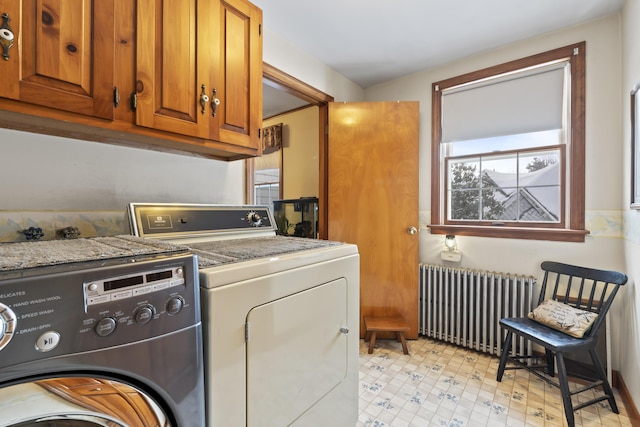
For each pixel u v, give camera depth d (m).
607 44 1.79
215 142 1.25
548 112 2.03
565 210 1.98
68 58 0.85
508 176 2.21
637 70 1.46
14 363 0.43
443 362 2.06
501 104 2.21
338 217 2.49
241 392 0.77
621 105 1.74
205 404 0.70
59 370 0.48
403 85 2.66
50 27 0.82
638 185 1.46
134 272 0.56
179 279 0.63
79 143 1.19
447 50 2.21
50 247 0.69
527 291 2.00
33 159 1.08
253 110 1.39
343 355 1.17
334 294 1.12
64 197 1.15
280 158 3.37
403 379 1.85
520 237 2.09
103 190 1.25
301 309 0.97
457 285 2.27
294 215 2.95
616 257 1.76
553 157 2.03
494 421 1.48
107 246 0.72
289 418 0.92
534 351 2.02
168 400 0.61
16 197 1.04
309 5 1.71
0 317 0.42
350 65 2.44
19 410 0.45
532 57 2.04
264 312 0.84
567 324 1.62
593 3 1.69
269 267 0.86
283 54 2.05
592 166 1.84
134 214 1.14
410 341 2.41
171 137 1.11
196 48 1.16
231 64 1.29
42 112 0.82
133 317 0.56
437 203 2.47
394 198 2.46
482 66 2.25
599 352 1.80
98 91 0.91
